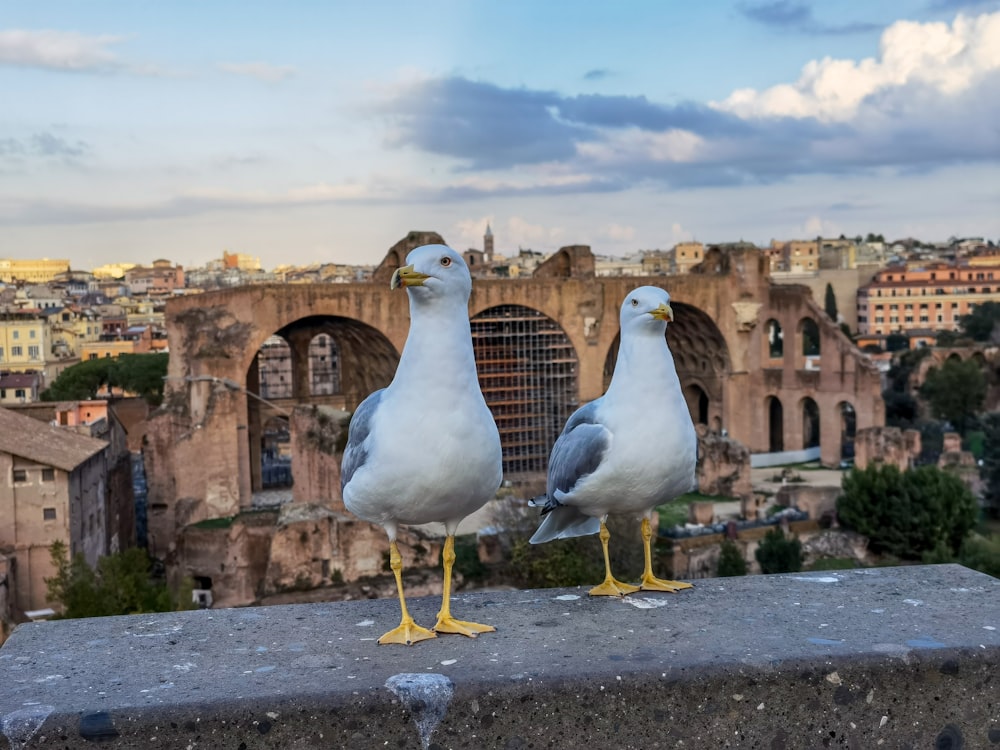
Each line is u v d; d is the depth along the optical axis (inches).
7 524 1850.4
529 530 1797.5
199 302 2878.9
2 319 5334.6
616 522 1631.4
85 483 2031.3
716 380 3481.8
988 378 4392.2
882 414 3201.3
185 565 2142.0
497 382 3073.3
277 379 4143.7
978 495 2632.9
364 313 2827.3
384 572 1855.3
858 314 7185.0
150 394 4554.6
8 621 1644.9
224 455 2576.3
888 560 2102.6
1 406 2255.2
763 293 3437.5
